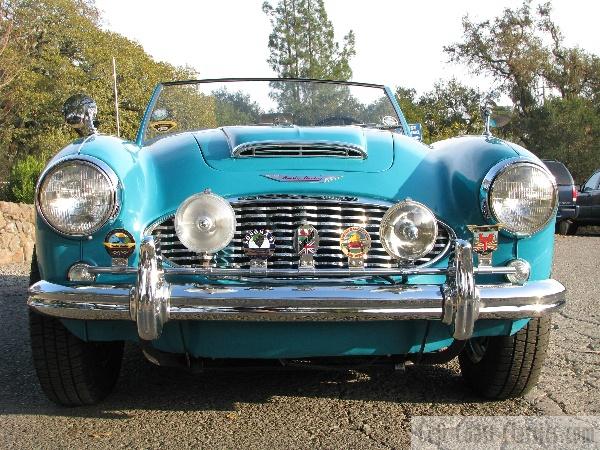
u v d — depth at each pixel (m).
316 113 4.64
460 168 3.16
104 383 3.37
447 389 3.62
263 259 2.83
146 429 3.06
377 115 4.66
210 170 3.12
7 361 4.16
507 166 2.94
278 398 3.48
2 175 20.61
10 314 5.68
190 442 2.92
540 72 36.59
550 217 2.96
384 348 2.94
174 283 2.84
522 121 35.06
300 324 2.85
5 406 3.36
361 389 3.62
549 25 36.47
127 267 2.81
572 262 9.83
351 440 2.93
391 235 2.81
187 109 4.56
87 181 2.85
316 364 3.16
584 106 33.81
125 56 28.56
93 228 2.85
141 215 2.96
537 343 3.19
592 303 6.20
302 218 2.96
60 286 2.85
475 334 3.01
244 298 2.69
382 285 2.77
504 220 2.93
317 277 2.84
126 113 26.78
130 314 2.71
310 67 32.16
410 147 3.44
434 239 2.82
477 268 2.87
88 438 2.95
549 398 3.46
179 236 2.78
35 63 27.36
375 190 3.04
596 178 16.61
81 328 2.95
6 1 26.28
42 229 2.92
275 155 3.19
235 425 3.11
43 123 28.16
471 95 36.62
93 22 33.62
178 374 3.90
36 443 2.90
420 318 2.73
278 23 32.47
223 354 2.93
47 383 3.17
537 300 2.85
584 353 4.36
